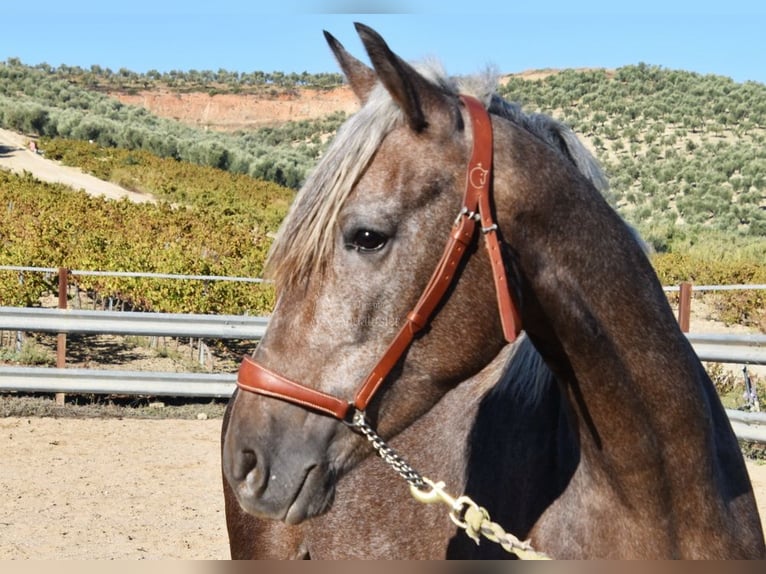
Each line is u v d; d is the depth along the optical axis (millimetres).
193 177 53000
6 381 8758
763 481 6711
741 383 11562
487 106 1978
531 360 2309
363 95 2086
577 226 1897
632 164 68812
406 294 1804
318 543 2770
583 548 2035
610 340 1916
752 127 82375
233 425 1894
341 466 1879
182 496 6395
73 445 7695
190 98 121625
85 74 131625
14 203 26375
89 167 50906
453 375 1855
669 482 1963
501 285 1787
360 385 1816
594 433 1972
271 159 64750
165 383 8953
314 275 1842
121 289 13500
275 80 131375
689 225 45500
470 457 2412
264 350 1891
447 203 1813
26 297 13430
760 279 21641
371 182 1806
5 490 6344
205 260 15305
